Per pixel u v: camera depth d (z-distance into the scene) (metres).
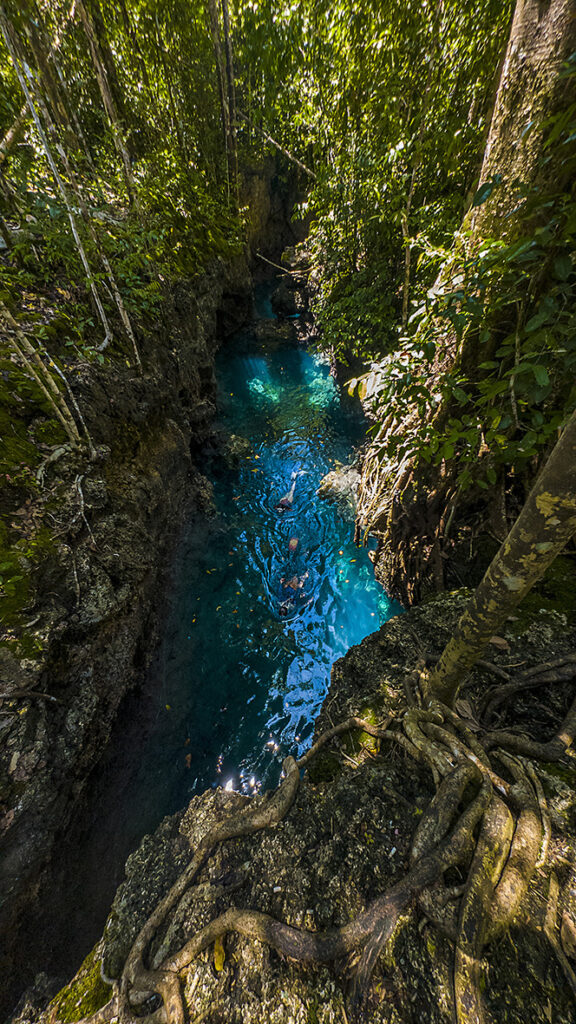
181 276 6.82
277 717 3.63
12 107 4.15
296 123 6.10
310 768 2.30
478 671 2.45
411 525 3.65
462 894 1.48
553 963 1.35
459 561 3.39
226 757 3.34
